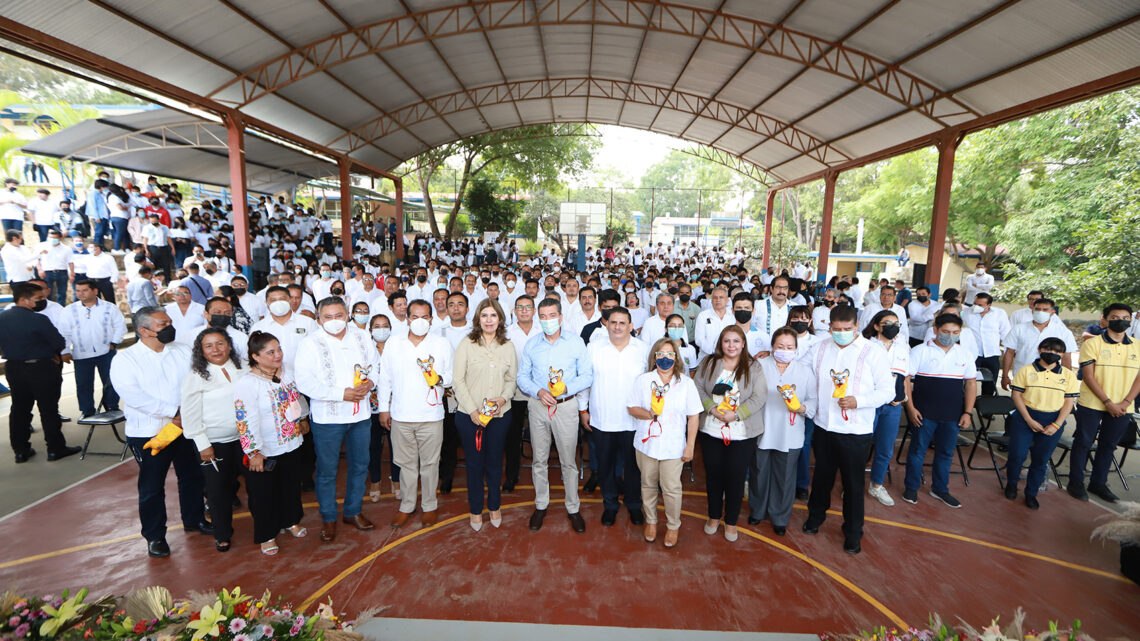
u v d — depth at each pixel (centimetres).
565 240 3644
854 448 381
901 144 1384
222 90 1135
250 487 360
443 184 4734
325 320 374
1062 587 351
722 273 1627
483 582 346
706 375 395
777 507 412
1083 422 482
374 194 2842
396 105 1681
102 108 2159
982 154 1759
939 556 386
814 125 1591
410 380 396
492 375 396
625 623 308
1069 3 730
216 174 1903
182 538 399
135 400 349
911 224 2753
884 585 350
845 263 3134
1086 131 1472
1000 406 551
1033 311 565
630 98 1884
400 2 1099
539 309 394
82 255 980
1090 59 809
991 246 2072
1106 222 1207
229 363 362
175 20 862
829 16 1012
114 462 540
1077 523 440
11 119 2108
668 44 1390
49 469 521
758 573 361
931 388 461
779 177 2248
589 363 410
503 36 1389
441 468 490
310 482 495
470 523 421
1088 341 483
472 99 1838
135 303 834
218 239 1279
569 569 363
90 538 396
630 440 412
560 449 408
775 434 404
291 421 377
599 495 489
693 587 344
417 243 2220
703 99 1769
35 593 312
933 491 486
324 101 1441
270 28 1011
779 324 561
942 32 923
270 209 1762
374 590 336
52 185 1759
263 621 242
